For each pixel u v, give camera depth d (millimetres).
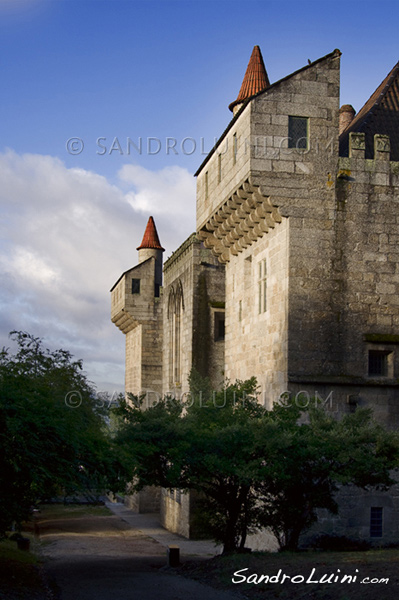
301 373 26719
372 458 21969
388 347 27422
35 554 28750
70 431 19359
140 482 23719
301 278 27047
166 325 50688
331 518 25797
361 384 27031
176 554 24625
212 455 22641
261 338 29641
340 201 27562
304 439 22688
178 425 23156
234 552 23672
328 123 27672
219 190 31109
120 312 56125
